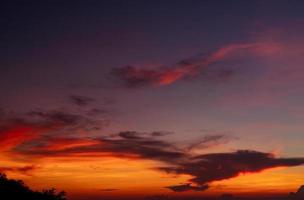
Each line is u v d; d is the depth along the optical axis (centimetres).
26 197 7762
